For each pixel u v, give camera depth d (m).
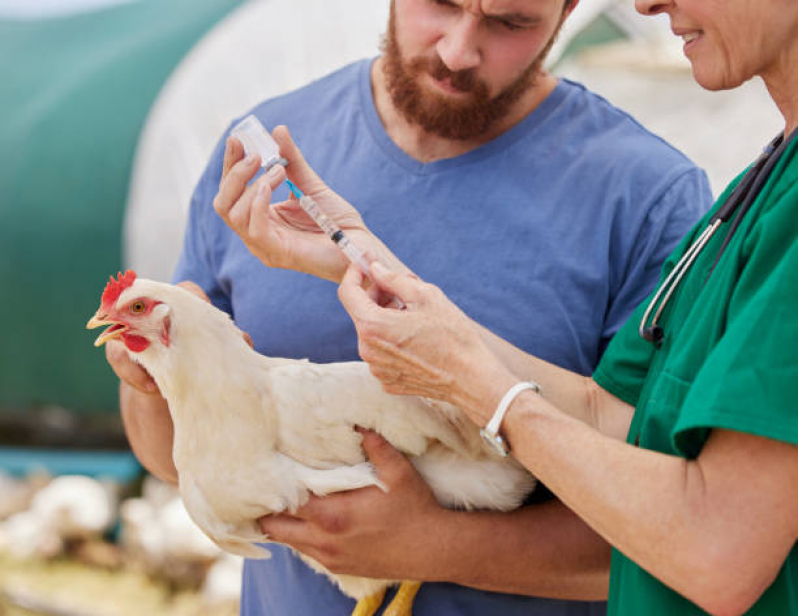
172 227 4.98
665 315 1.43
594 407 1.56
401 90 1.76
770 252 1.14
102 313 1.58
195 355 1.57
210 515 1.61
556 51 4.35
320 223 1.54
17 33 5.54
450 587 1.75
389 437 1.60
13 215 5.09
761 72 1.24
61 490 5.04
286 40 5.01
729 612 1.12
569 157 1.79
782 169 1.21
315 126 1.97
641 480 1.17
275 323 1.84
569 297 1.71
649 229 1.71
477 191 1.78
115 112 5.11
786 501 1.08
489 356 1.33
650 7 1.29
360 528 1.55
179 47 5.22
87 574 4.76
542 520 1.65
